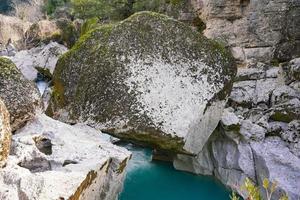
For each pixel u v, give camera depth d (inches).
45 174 225.8
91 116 348.5
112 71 351.3
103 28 383.9
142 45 359.3
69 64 377.7
